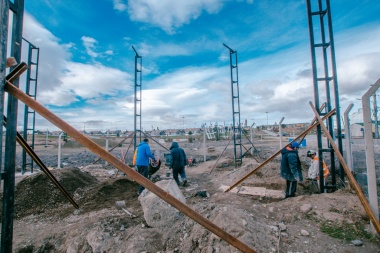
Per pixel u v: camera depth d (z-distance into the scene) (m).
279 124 10.66
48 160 15.54
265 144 22.53
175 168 8.35
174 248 3.49
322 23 6.45
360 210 4.08
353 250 3.13
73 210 5.91
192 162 13.41
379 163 9.41
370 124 3.80
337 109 6.01
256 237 3.21
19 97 2.02
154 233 3.94
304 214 4.20
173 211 4.16
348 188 5.44
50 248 4.12
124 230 4.19
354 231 3.55
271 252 3.04
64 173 7.48
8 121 2.48
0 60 2.00
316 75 6.34
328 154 13.59
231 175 8.73
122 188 7.47
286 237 3.44
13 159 2.48
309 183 7.29
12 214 2.43
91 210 5.91
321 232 3.59
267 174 8.14
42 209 6.02
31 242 4.25
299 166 5.96
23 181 6.77
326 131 5.33
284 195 6.12
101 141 27.31
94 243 3.79
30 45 9.91
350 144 6.58
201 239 3.35
